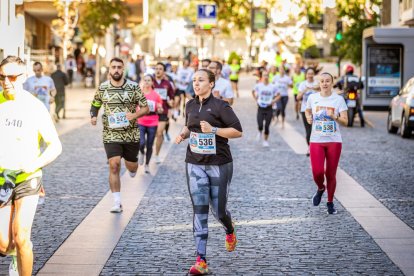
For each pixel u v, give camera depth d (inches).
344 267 386.9
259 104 970.1
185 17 3816.4
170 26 2459.4
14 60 323.6
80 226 486.6
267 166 789.2
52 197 595.8
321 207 561.3
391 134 1169.4
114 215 524.7
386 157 872.3
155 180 689.0
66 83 1315.2
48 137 325.1
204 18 2078.0
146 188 642.2
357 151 930.7
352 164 807.7
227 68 1659.7
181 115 1489.9
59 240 446.6
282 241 446.6
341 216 526.6
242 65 3809.1
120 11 2054.6
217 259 403.5
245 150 935.7
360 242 446.0
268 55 2906.0
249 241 446.6
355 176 721.0
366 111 1622.8
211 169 380.8
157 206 559.8
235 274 372.8
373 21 1872.5
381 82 1609.3
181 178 701.3
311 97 540.1
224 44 3924.7
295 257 407.8
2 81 323.0
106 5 2037.4
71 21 1718.8
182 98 1670.8
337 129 536.1
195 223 378.3
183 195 608.1
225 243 418.3
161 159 842.8
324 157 536.4
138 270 380.5
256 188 645.3
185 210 544.1
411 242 444.8
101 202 575.2
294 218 518.0
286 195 611.5
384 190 640.4
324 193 621.6
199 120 382.0
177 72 1630.2
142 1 1588.3
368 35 1594.5
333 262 397.4
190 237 456.1
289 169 767.1
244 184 666.8
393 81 1604.3
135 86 530.9
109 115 530.0
